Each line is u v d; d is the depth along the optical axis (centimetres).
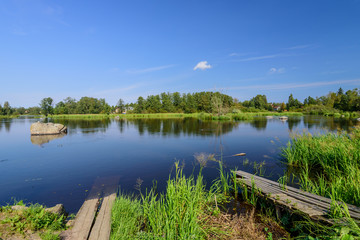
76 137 1761
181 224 362
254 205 488
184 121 3578
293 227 390
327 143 815
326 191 493
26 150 1230
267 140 1473
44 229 339
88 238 348
